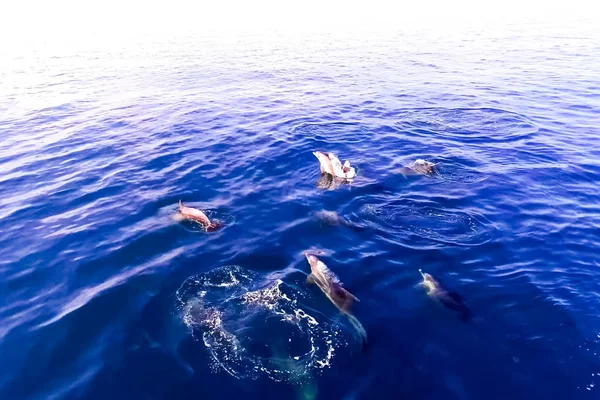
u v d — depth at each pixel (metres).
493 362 8.31
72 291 10.49
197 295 10.09
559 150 18.69
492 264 11.18
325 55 43.56
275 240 12.30
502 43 47.59
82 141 21.17
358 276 10.75
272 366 8.19
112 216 13.90
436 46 47.06
